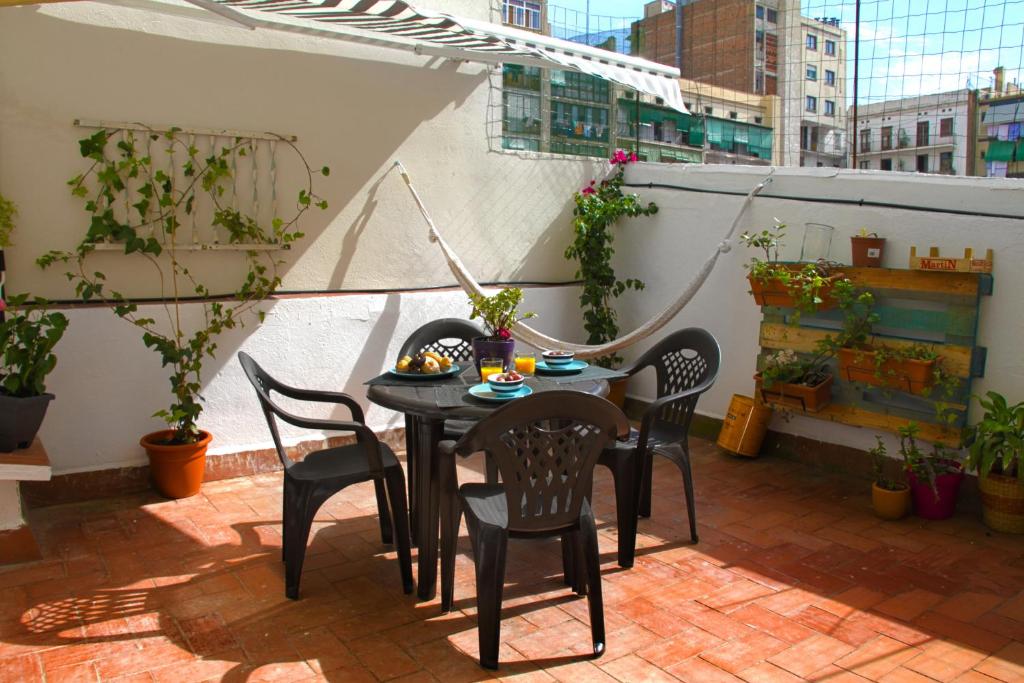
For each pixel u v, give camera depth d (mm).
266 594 3207
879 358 4211
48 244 4109
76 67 4086
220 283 4641
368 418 5152
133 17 4211
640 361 4219
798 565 3520
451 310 5445
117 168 4160
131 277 4352
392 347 5199
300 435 4902
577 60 5027
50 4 3988
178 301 4480
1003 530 3877
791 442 5055
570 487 2734
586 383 3449
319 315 4883
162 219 4379
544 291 5934
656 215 5812
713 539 3818
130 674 2607
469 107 5512
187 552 3613
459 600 3162
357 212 5074
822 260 4637
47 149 4055
